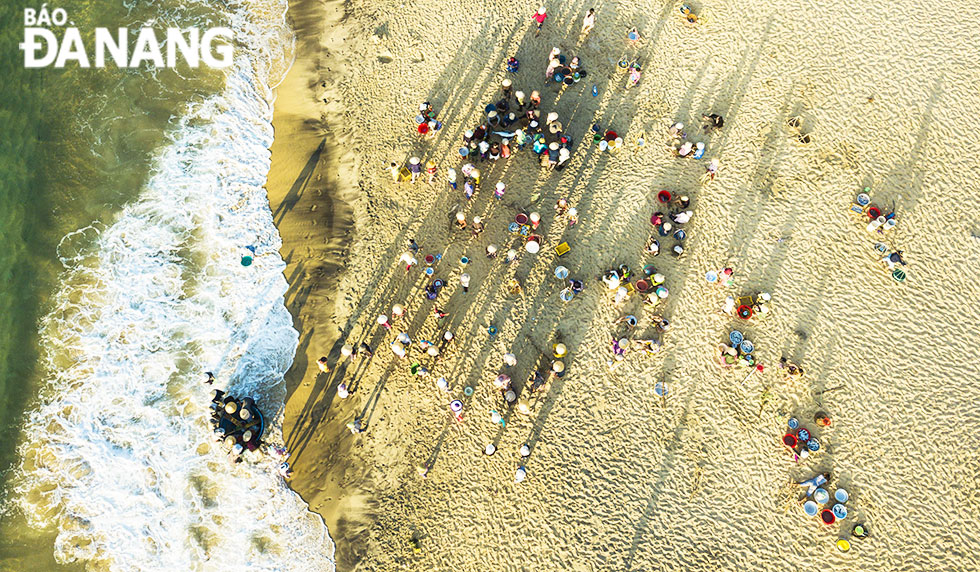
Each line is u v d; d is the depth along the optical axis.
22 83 21.69
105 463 18.16
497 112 20.98
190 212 20.50
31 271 19.73
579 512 17.61
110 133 21.19
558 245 19.81
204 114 21.66
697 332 19.06
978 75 21.47
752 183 20.44
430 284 19.75
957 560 16.89
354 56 22.67
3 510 17.75
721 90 21.56
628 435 18.23
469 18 22.83
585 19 22.06
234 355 19.23
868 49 21.95
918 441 17.92
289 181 21.08
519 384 18.78
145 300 19.62
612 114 21.36
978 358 18.59
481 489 17.97
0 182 20.45
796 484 17.59
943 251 19.59
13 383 18.70
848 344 18.84
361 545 17.83
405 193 20.80
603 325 19.20
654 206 20.22
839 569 16.98
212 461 18.23
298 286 19.97
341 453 18.52
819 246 19.77
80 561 17.42
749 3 22.72
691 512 17.53
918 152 20.62
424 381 18.95
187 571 17.42
